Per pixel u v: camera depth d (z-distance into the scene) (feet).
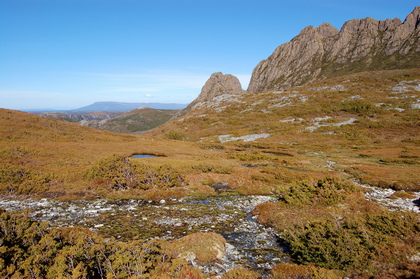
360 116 273.95
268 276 33.88
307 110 318.04
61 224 49.37
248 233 49.03
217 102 471.21
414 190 81.71
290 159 149.38
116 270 30.35
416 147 175.73
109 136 215.72
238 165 129.59
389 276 31.96
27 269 26.37
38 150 115.24
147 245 35.63
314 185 73.31
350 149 189.06
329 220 46.98
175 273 31.35
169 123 420.77
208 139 271.28
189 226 51.57
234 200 72.33
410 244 39.27
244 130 290.35
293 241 42.32
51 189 72.69
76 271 26.22
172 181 84.38
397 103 281.33
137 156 148.77
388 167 121.49
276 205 62.54
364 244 38.47
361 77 423.23
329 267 35.09
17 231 33.37
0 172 73.05
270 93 453.58
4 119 182.29
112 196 72.02
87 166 99.04
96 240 34.99
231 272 33.55
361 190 76.07
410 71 391.24
